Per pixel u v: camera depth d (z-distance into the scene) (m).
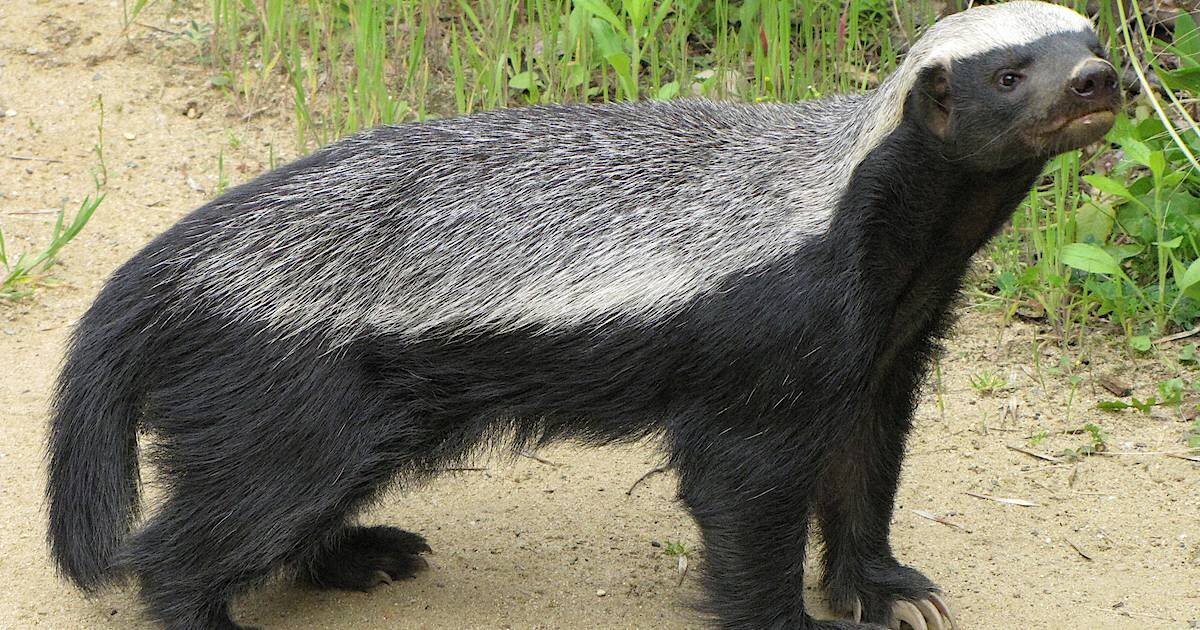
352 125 8.01
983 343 7.04
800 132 4.49
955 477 6.06
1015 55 4.06
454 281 4.46
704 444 4.55
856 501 5.04
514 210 4.47
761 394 4.42
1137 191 7.23
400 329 4.50
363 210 4.55
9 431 6.11
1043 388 6.68
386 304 4.50
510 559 5.43
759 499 4.55
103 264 7.38
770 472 4.51
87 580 4.88
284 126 8.47
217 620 4.79
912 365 4.93
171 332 4.66
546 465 6.13
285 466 4.60
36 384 6.48
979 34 4.14
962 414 6.51
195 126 8.43
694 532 5.65
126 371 4.74
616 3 8.58
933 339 4.96
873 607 5.07
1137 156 6.64
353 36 8.37
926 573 5.34
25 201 7.77
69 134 8.27
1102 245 7.21
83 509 4.82
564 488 5.97
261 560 4.69
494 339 4.49
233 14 8.64
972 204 4.41
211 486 4.64
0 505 5.61
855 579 5.12
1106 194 7.43
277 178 4.74
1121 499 5.88
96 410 4.76
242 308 4.57
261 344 4.56
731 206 4.38
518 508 5.82
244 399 4.58
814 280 4.30
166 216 7.74
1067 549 5.53
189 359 4.64
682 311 4.38
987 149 4.17
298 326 4.54
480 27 8.23
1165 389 6.52
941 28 4.29
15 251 7.40
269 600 5.16
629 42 7.98
